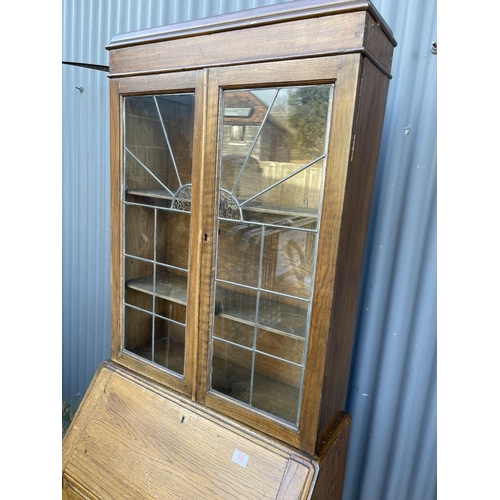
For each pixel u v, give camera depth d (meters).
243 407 0.98
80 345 2.25
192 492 0.93
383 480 1.31
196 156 0.95
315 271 0.83
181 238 1.09
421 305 1.15
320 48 0.75
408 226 1.14
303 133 0.82
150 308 1.17
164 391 1.12
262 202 0.90
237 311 0.99
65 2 1.86
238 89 0.87
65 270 2.22
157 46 0.97
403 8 1.06
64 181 2.09
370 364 1.27
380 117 0.91
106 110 1.82
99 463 1.08
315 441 0.89
